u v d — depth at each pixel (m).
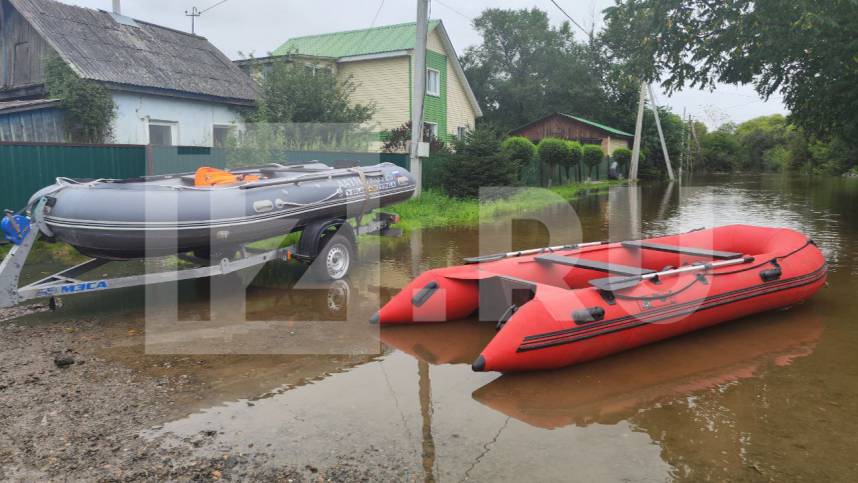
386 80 23.42
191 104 15.85
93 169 10.05
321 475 3.13
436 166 16.62
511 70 44.91
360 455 3.34
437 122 24.72
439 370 4.63
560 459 3.30
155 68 15.59
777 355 4.99
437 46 24.34
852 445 3.49
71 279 6.04
